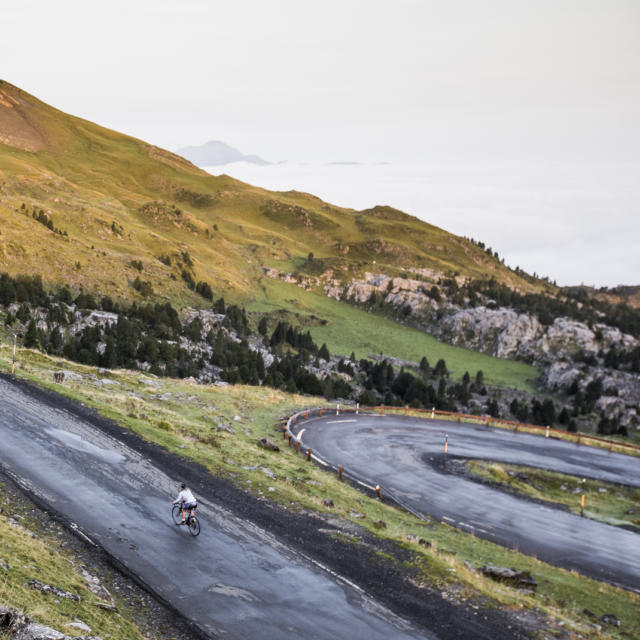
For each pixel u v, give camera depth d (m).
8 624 8.40
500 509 29.55
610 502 33.88
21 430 24.19
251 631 12.50
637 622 17.75
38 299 152.12
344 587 15.42
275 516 20.03
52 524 15.77
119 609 11.98
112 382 43.59
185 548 16.12
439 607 15.10
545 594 18.83
